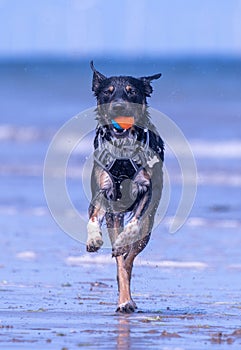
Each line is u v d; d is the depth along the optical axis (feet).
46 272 107.55
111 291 95.55
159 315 81.46
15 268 109.91
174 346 66.90
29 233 137.28
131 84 88.07
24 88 494.18
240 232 138.10
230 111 337.52
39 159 233.35
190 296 93.15
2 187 189.47
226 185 188.65
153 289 97.55
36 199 173.17
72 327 74.49
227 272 107.96
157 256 119.14
